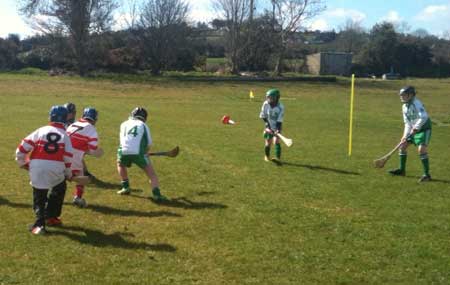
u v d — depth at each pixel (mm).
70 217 7586
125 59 58094
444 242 6914
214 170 11344
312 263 6078
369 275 5789
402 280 5691
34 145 6801
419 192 9766
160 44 57062
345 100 37438
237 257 6191
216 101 33500
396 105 34125
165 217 7715
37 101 28344
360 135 18375
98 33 53250
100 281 5441
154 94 37656
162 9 57219
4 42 58250
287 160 12789
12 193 8867
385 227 7492
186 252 6309
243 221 7598
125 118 21672
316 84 51625
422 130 10914
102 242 6562
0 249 6234
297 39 69000
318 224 7543
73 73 51875
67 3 51250
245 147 14727
